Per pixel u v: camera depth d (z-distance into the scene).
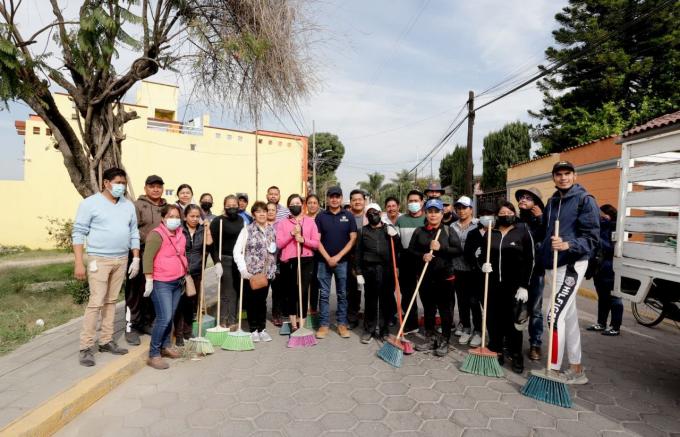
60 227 15.91
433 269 4.59
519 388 3.66
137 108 19.53
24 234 18.09
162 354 4.36
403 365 4.23
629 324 5.79
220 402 3.35
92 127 6.16
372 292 5.15
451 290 4.59
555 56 18.83
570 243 3.62
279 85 6.26
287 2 6.02
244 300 5.43
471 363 4.03
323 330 5.25
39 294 7.17
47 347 4.32
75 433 2.88
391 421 3.04
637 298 3.64
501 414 3.16
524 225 4.22
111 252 3.95
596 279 5.38
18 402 3.04
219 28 6.11
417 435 2.85
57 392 3.22
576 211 3.78
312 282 5.93
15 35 5.02
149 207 4.89
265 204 5.14
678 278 3.21
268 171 23.22
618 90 17.92
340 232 5.20
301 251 5.29
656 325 5.71
